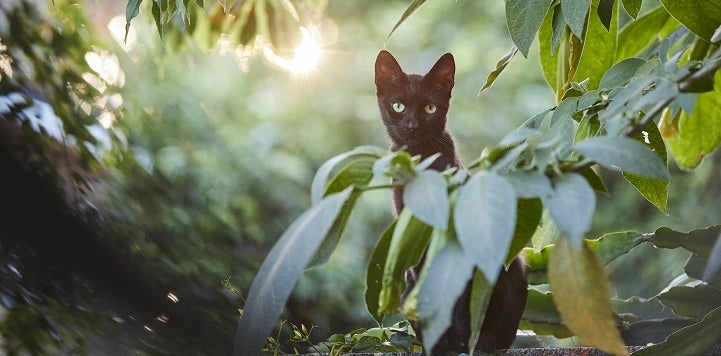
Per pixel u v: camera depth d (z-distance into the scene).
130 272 1.67
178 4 1.53
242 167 2.76
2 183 1.58
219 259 2.25
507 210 1.01
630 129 1.23
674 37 1.58
